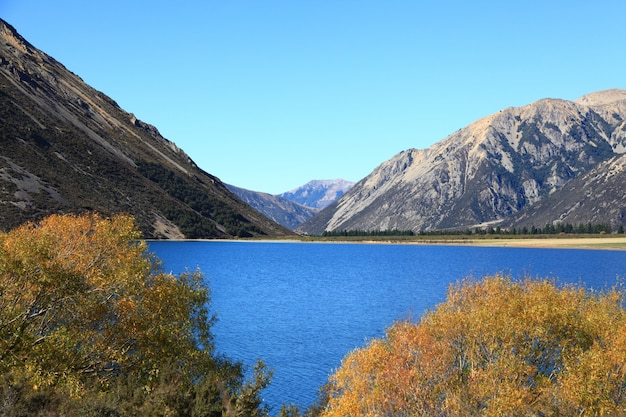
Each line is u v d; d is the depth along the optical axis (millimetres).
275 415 44938
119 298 35062
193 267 191250
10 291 29750
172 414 26141
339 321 92875
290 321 92312
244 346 72250
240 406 27234
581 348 39500
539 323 39656
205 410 26656
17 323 29516
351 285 152250
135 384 28750
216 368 39438
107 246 38031
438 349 37906
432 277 173250
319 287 147750
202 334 42000
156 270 41031
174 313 38250
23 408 24391
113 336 34375
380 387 36500
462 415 32750
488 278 51219
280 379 56781
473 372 35500
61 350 29734
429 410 35188
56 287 30938
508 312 41062
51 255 32438
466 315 42719
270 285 151625
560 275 156500
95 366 33281
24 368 27781
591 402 34469
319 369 61031
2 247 30109
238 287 146500
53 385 27781
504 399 32938
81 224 39281
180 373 30719
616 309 47938
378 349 39375
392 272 193000
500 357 37375
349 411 37125
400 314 99750
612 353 35906
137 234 40188
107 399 26531
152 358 33875
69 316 33344
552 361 41719
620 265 195375
